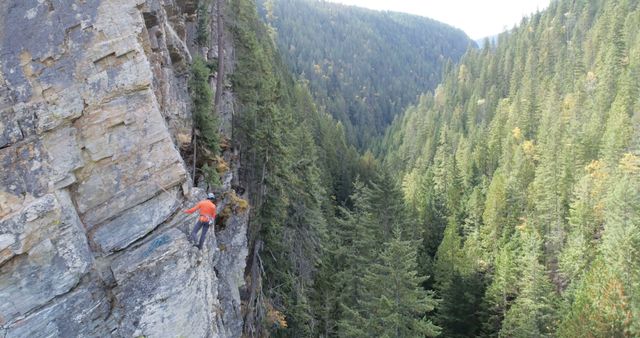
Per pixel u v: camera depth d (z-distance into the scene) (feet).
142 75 42.06
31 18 36.70
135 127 42.01
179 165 45.24
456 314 118.32
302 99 242.99
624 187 122.01
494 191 169.07
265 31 258.98
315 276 93.35
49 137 37.58
